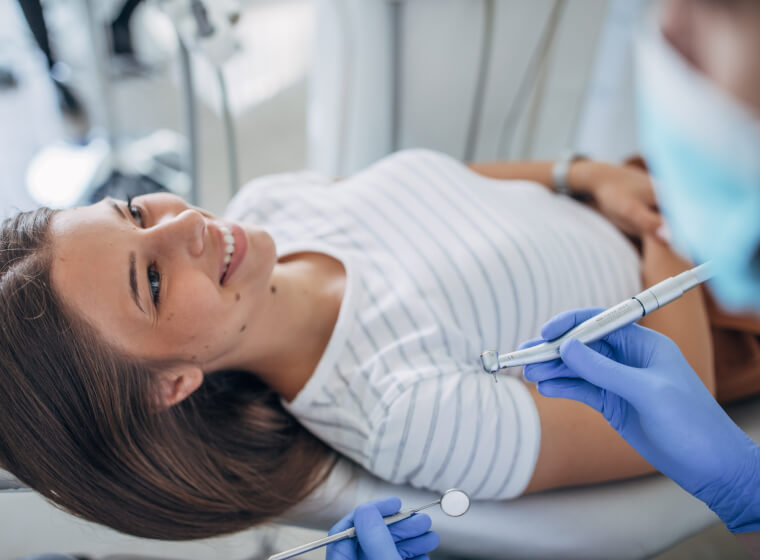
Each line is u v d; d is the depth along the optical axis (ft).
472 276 2.64
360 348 2.59
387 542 1.92
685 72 0.82
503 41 4.10
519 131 4.69
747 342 2.86
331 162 4.43
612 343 1.90
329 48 4.07
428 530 2.12
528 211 3.03
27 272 2.13
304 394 2.60
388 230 2.85
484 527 2.43
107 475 2.32
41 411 2.17
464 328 2.60
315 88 4.40
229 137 3.74
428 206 2.90
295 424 2.84
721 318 2.81
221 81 3.49
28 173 5.61
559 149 4.93
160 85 6.86
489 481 2.38
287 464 2.70
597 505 2.47
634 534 2.40
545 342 1.79
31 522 2.34
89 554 2.33
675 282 1.65
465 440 2.35
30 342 2.12
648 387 1.67
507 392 2.43
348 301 2.63
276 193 3.17
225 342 2.40
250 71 6.84
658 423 1.69
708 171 0.86
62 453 2.23
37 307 2.11
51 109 6.40
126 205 2.42
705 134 0.82
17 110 6.41
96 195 5.49
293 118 6.56
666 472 1.83
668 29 0.85
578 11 4.22
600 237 3.11
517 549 2.42
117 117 6.15
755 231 0.90
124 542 2.42
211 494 2.51
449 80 4.13
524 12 4.03
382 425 2.40
